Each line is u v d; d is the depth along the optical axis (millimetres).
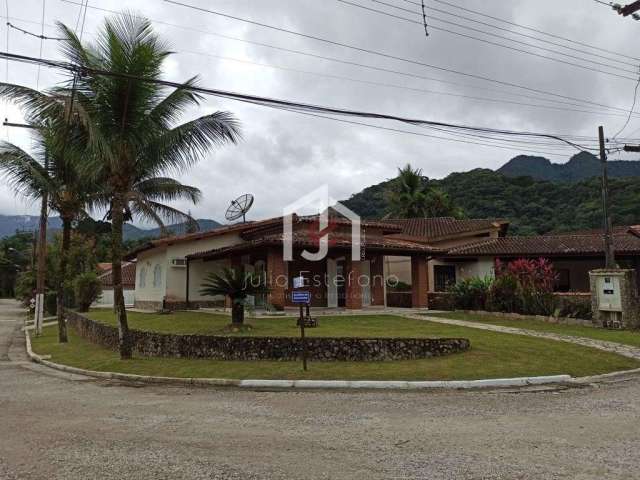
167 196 17828
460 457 5250
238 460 5262
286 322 16688
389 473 4801
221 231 24609
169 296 23969
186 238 23984
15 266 76625
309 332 14219
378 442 5875
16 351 18734
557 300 18391
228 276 14977
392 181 53500
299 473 4836
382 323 16625
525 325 17000
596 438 5922
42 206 21016
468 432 6273
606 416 7090
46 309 37375
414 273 22828
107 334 16016
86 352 15578
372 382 9625
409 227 33250
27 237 92188
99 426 6844
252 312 19484
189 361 12328
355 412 7555
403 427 6582
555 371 10453
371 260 24906
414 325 16188
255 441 5980
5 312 46812
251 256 24516
